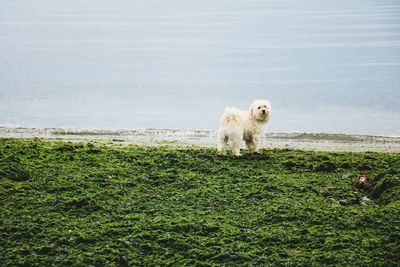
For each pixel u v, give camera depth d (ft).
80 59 154.71
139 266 29.55
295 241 32.22
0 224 33.73
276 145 66.28
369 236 32.68
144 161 47.60
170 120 84.02
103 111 90.38
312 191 40.96
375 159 51.52
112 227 33.86
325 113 88.33
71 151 51.16
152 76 128.16
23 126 78.23
